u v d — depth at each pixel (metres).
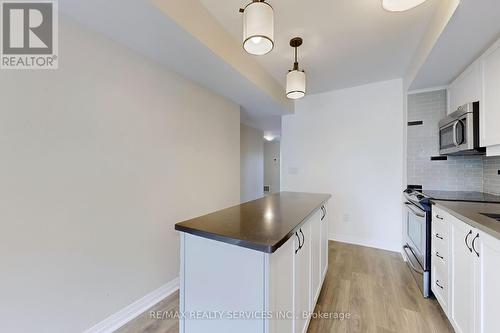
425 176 2.87
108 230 1.71
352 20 1.93
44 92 1.37
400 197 3.24
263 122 5.27
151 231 2.05
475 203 1.87
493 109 1.77
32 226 1.32
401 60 2.66
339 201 3.70
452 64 2.16
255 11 1.26
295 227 1.25
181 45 1.80
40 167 1.35
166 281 2.19
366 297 2.11
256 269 1.02
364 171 3.51
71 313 1.49
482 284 1.25
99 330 1.64
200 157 2.69
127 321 1.81
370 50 2.43
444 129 2.52
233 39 2.19
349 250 3.29
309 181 3.97
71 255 1.49
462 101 2.31
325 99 3.83
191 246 1.23
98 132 1.64
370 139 3.46
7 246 1.23
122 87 1.80
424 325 1.74
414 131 2.94
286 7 1.77
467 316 1.41
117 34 1.66
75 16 1.47
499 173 2.26
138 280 1.93
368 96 3.46
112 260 1.73
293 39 2.21
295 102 4.12
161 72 2.15
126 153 1.84
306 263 1.57
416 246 2.37
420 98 2.90
